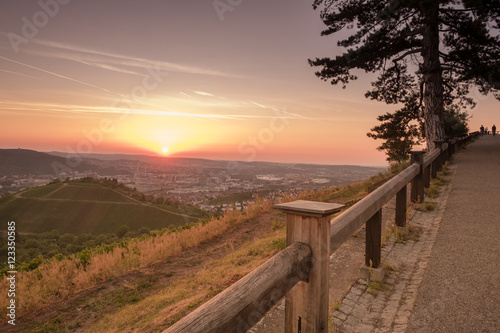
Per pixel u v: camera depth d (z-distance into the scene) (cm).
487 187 753
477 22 1343
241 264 568
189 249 851
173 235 973
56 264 723
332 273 335
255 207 1133
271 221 1008
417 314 253
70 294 610
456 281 304
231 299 115
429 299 275
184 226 1127
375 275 311
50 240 3450
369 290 296
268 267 139
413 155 597
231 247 796
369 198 291
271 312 268
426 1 1237
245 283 125
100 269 702
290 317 176
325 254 171
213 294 408
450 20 1538
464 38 1524
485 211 548
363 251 394
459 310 254
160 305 462
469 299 269
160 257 782
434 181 852
